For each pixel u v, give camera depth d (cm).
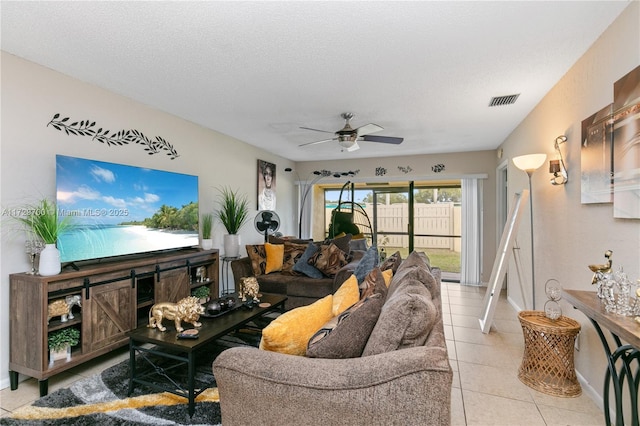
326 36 212
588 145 222
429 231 719
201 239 421
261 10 185
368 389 107
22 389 231
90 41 220
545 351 232
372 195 717
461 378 249
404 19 193
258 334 325
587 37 212
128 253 299
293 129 444
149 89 304
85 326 247
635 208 172
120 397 214
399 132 456
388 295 191
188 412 196
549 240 304
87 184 267
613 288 159
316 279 403
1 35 212
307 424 114
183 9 185
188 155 404
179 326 220
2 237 234
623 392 193
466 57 240
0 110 232
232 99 330
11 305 233
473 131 448
